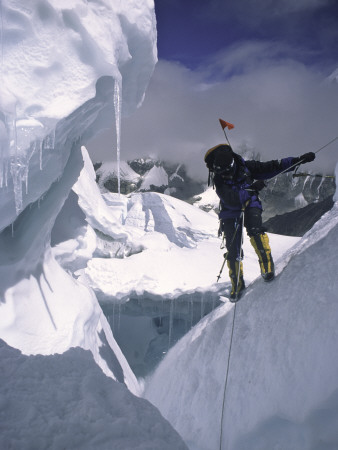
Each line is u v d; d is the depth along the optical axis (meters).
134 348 12.77
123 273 13.09
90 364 1.74
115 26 2.93
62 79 2.70
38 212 3.84
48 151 2.99
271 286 2.91
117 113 3.12
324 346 1.99
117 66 3.14
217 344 3.12
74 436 1.18
